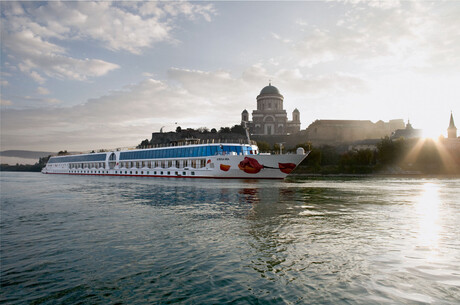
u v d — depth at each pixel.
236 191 34.19
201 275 9.23
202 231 14.53
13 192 36.94
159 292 8.20
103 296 8.04
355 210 20.30
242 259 10.47
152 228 15.39
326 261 10.08
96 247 12.24
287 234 13.66
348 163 122.00
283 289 8.15
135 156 80.19
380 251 11.04
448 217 17.69
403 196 29.66
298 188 39.25
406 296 7.57
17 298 8.01
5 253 11.62
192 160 64.69
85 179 71.88
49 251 11.81
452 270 9.17
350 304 7.27
